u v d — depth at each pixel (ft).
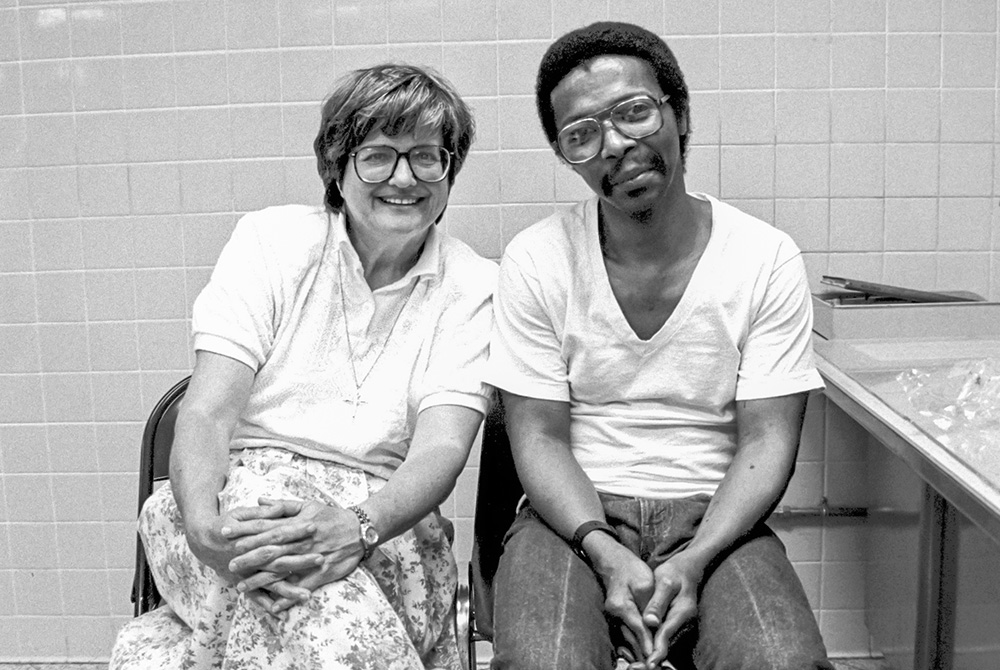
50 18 7.83
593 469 5.74
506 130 7.82
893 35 7.67
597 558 5.14
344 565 4.98
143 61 7.84
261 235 5.83
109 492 8.37
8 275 8.16
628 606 4.91
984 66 7.70
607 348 5.61
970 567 5.92
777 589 4.96
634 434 5.71
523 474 5.62
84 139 7.96
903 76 7.72
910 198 7.86
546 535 5.47
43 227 8.09
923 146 7.80
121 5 7.79
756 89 7.74
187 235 8.05
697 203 5.72
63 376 8.26
